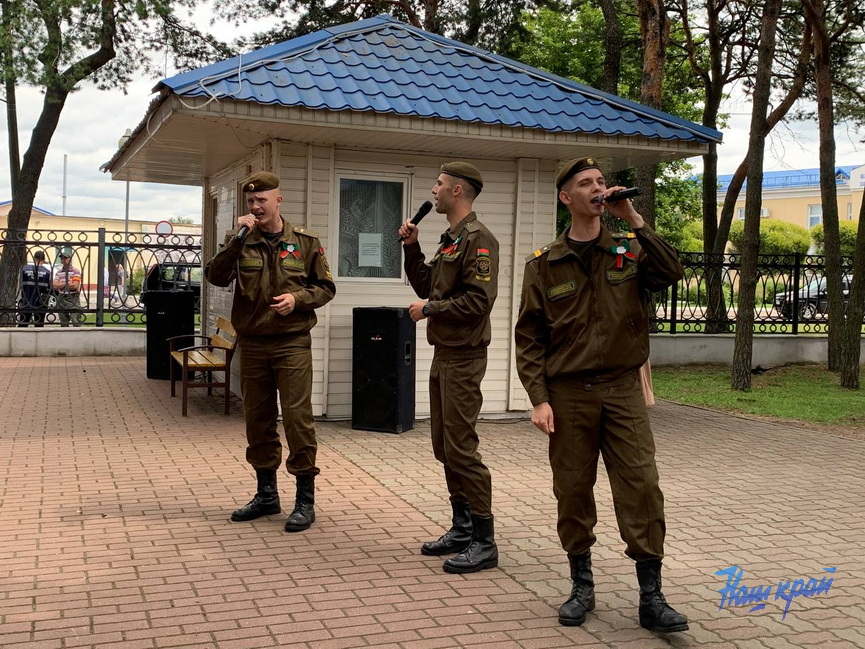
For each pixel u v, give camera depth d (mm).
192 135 8680
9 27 15094
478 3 20266
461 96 8664
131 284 15555
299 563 4816
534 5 20812
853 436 9461
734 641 3908
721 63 20297
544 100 9078
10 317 15086
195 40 18984
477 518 4812
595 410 4020
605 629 4000
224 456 7453
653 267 3936
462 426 4793
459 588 4488
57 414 9320
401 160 9258
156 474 6785
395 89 8398
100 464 7074
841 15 17203
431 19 19578
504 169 9609
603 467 7301
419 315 4789
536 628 3994
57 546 5020
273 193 5410
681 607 4328
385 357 8617
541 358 4117
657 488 3963
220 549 5031
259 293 5332
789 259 16125
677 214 36781
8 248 14961
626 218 3883
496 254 4812
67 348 15047
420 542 5250
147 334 12102
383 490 6477
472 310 4695
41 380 11883
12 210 18906
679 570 4906
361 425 8734
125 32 18297
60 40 15898
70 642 3730
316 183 8914
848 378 13031
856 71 18234
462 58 9492
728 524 5891
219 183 11828
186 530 5379
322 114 7824
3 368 13148
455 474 4906
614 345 3971
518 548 5199
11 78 15320
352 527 5527
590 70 27125
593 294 3990
